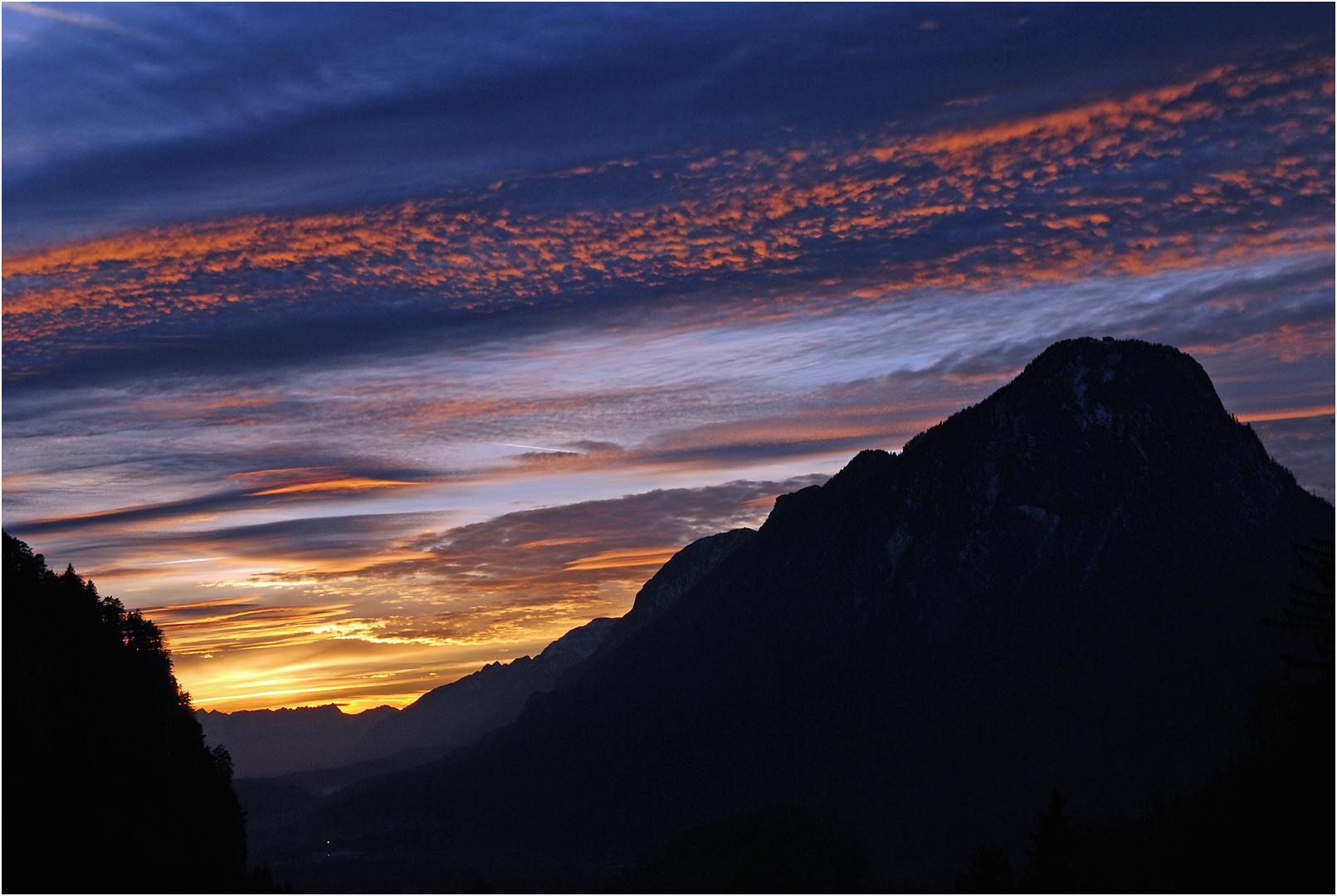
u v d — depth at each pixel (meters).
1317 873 105.31
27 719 176.62
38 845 157.62
